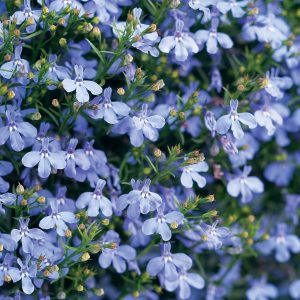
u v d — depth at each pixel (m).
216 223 0.47
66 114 0.47
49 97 0.47
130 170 0.48
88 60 0.48
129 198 0.45
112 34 0.48
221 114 0.48
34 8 0.47
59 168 0.45
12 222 0.46
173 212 0.46
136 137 0.46
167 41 0.47
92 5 0.47
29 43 0.47
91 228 0.46
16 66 0.45
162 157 0.47
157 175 0.46
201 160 0.46
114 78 0.48
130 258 0.47
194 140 0.48
